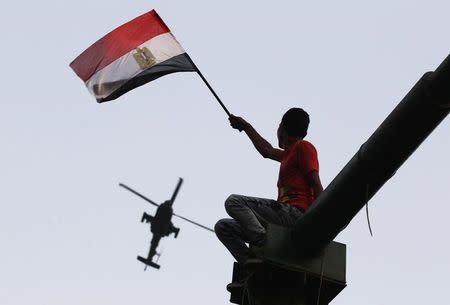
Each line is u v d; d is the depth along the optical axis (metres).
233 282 14.20
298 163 14.71
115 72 17.08
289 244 12.96
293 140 15.69
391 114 10.73
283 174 14.88
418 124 10.46
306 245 12.83
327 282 13.09
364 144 11.27
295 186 14.64
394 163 11.08
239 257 14.33
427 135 10.69
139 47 17.25
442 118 10.40
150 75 17.00
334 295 13.27
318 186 14.41
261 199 14.12
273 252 12.88
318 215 12.16
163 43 17.30
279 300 13.18
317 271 12.96
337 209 11.85
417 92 10.27
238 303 14.21
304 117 15.78
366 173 11.24
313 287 13.31
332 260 13.11
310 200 14.59
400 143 10.77
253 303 13.24
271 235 12.97
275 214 14.03
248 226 13.66
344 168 11.59
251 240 13.59
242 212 13.85
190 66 17.12
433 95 10.16
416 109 10.34
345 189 11.54
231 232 14.54
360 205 11.70
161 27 17.53
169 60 17.12
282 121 15.86
